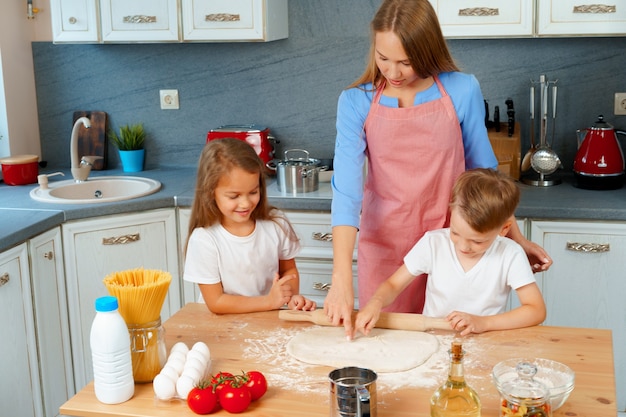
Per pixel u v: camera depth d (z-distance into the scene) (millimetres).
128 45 3840
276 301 2010
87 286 3166
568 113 3480
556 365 1523
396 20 1889
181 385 1527
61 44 3879
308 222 3186
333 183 2156
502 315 1877
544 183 3295
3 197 3326
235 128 3627
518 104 3506
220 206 2072
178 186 3459
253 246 2174
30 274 2893
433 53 1956
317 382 1602
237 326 1917
